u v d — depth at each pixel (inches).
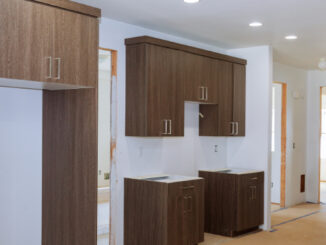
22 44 106.7
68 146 131.9
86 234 125.9
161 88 177.2
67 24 117.2
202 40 212.1
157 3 149.2
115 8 155.9
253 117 229.5
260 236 212.4
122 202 179.2
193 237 180.7
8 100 131.5
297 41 211.9
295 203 302.8
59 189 134.5
